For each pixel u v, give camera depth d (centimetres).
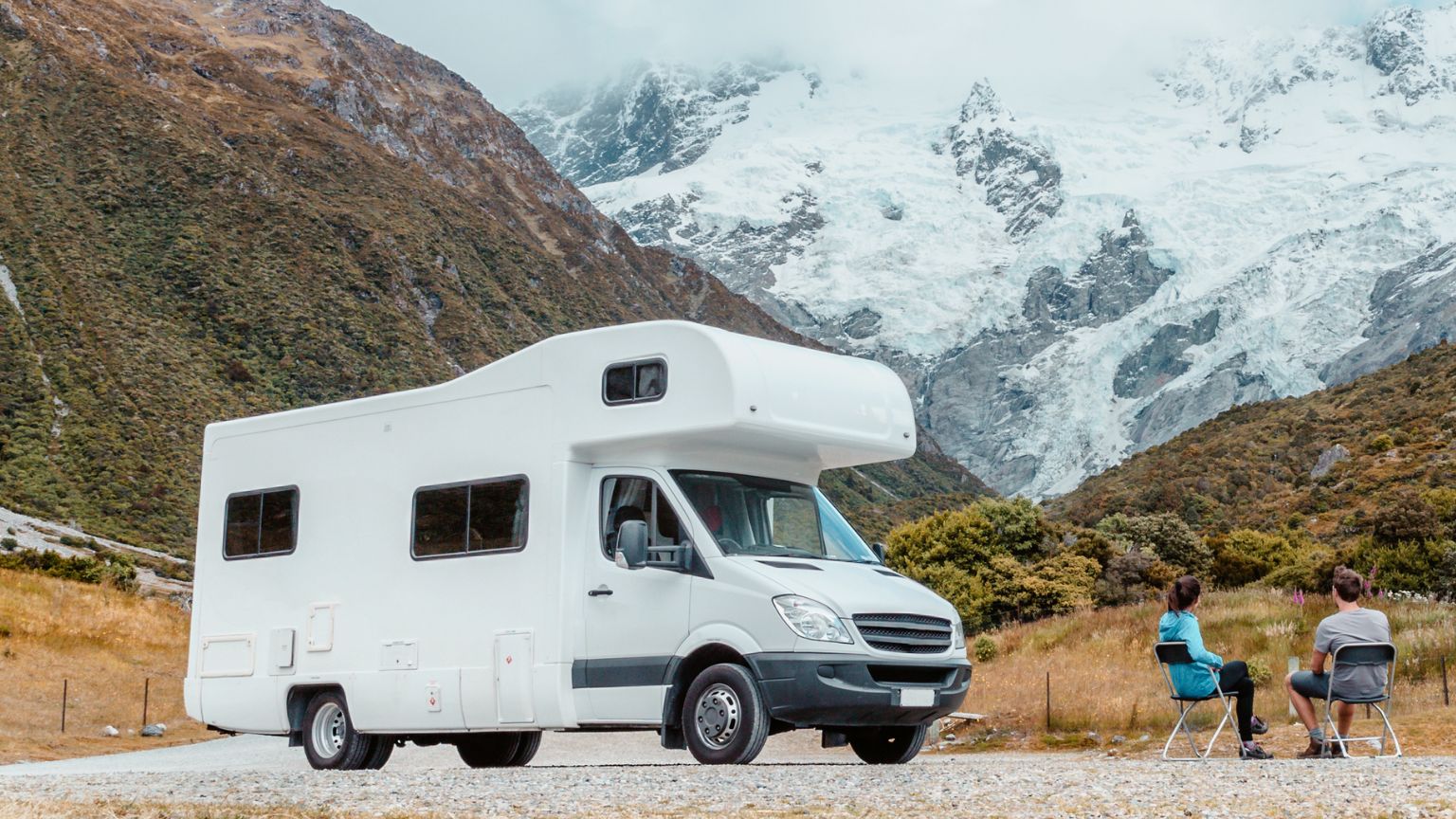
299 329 12775
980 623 4294
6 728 2955
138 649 4081
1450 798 792
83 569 5200
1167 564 4831
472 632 1312
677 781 990
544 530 1271
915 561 4547
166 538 8525
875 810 816
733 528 1221
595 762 1984
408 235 16800
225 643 1522
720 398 1181
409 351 13650
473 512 1332
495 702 1283
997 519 4556
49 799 1002
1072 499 10875
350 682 1399
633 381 1239
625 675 1212
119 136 15038
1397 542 4016
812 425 1230
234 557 1531
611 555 1242
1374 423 8894
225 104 18725
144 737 3109
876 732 1312
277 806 925
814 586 1150
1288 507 7694
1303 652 2600
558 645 1245
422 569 1361
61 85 15738
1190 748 1731
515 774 1117
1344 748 1208
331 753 1427
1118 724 2125
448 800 920
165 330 11738
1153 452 11656
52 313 11012
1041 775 973
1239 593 3378
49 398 9812
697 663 1199
